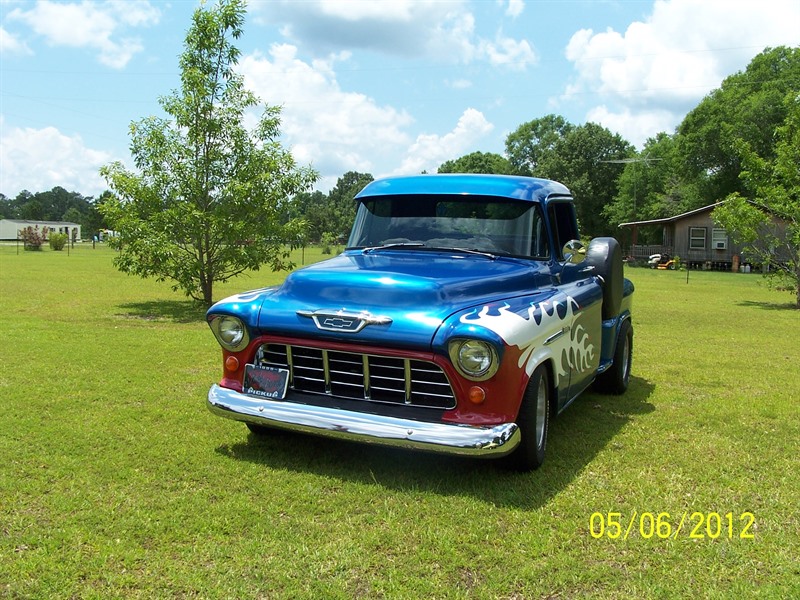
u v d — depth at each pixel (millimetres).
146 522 3492
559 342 4582
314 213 64062
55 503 3715
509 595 2889
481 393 3775
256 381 4312
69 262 31641
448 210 5242
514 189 5215
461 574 3051
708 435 5324
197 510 3660
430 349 3842
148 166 13234
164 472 4234
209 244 13750
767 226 20031
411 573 3039
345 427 3914
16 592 2812
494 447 3709
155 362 7766
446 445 3721
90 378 6855
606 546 3359
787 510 3859
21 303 13867
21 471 4191
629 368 7070
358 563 3117
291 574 3004
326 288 4270
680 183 55719
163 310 13234
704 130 46562
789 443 5121
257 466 4352
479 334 3717
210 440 4883
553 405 4660
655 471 4449
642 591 2945
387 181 5613
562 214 5750
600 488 4117
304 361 4273
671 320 13586
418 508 3738
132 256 13211
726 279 29891
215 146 13445
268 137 13641
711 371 8078
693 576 3088
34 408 5660
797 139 17531
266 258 13750
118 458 4469
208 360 7930
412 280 4102
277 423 4121
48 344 8805
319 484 4062
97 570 3014
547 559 3197
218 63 13430
